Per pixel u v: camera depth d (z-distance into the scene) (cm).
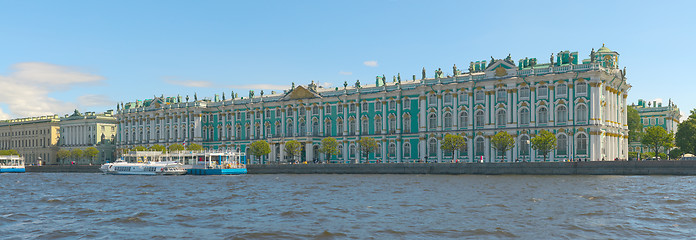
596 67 9206
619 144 10119
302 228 3556
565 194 5284
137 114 15250
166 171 10656
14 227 3756
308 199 5219
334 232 3381
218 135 13912
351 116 11844
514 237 3186
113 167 11712
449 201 4856
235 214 4241
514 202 4712
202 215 4206
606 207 4322
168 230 3559
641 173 7794
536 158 9612
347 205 4681
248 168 10919
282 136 12619
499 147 9656
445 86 10506
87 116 16875
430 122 10788
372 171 9831
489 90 10069
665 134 11062
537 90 9719
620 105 10325
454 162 9556
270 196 5588
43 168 13812
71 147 17112
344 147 11856
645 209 4184
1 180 9444
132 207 4797
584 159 9225
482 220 3762
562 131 9431
